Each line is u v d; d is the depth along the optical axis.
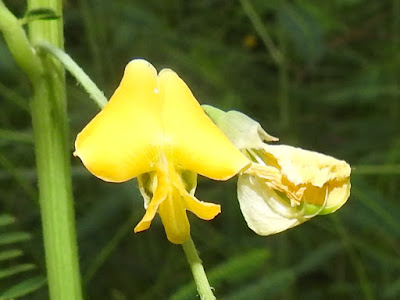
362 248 0.18
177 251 0.18
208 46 0.22
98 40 0.21
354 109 0.23
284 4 0.18
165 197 0.07
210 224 0.19
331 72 0.23
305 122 0.22
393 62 0.21
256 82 0.22
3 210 0.17
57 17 0.08
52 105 0.09
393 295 0.17
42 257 0.15
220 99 0.20
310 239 0.19
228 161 0.07
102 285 0.18
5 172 0.16
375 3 0.24
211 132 0.07
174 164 0.07
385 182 0.18
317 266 0.18
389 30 0.24
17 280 0.14
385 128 0.21
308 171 0.08
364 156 0.20
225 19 0.23
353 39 0.23
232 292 0.15
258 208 0.08
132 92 0.07
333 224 0.17
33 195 0.13
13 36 0.08
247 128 0.08
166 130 0.07
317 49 0.18
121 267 0.18
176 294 0.11
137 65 0.07
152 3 0.24
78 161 0.17
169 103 0.07
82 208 0.18
